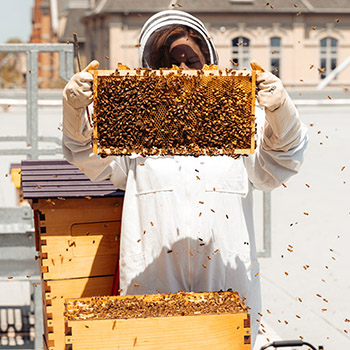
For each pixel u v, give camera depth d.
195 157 3.66
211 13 58.28
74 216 4.29
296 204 12.60
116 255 4.34
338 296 7.48
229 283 4.02
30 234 5.67
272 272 8.51
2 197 11.91
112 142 3.44
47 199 4.20
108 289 4.35
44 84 57.97
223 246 3.99
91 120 3.72
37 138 6.66
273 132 3.63
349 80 58.44
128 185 4.06
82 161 3.84
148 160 3.99
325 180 15.16
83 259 4.31
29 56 6.52
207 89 3.41
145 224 3.99
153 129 3.40
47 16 79.50
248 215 4.12
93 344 3.33
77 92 3.38
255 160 4.01
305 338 6.23
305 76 58.75
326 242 9.86
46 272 4.27
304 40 58.66
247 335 3.44
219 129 3.43
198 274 3.99
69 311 3.50
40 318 5.74
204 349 3.41
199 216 3.94
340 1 58.81
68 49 6.45
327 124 27.72
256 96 3.47
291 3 58.38
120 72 3.36
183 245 3.95
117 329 3.34
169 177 3.95
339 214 11.69
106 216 4.32
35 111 6.61
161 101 3.39
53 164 4.89
